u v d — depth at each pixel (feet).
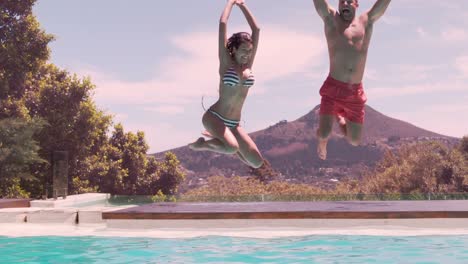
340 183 122.01
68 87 91.71
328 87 23.56
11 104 86.79
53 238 35.68
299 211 37.65
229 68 20.54
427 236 33.94
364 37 23.34
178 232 37.14
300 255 28.07
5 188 81.05
